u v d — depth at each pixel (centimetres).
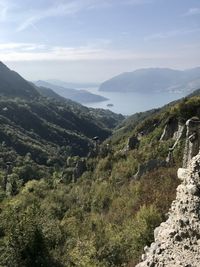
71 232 2447
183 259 997
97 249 1986
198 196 1073
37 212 2520
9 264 1969
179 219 1083
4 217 2616
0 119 19312
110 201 2992
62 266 1939
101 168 4681
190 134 2388
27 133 19212
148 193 2447
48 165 14488
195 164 1156
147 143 4988
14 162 12800
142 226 1844
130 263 1652
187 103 4484
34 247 2009
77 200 3659
